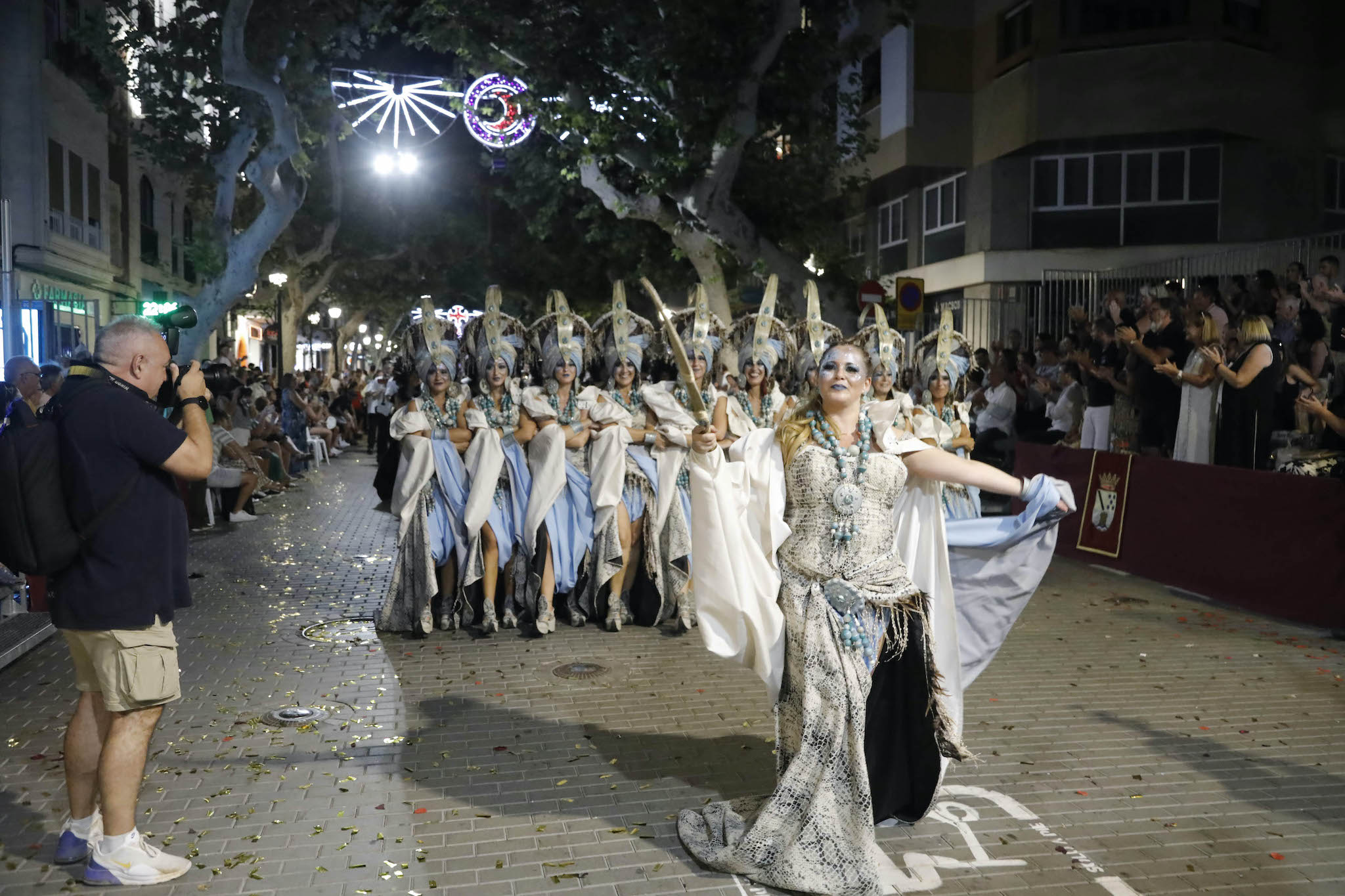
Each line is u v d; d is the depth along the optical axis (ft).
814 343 25.75
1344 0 70.03
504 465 24.59
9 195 65.87
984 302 74.90
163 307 63.77
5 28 65.72
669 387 24.68
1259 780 15.37
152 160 64.23
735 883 12.30
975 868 12.62
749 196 57.06
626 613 24.99
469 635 23.99
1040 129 71.82
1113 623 25.07
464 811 14.21
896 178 84.53
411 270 128.36
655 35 48.65
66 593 12.01
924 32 78.54
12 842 13.29
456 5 49.83
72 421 11.99
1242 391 29.07
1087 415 38.73
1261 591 26.00
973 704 18.84
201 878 12.31
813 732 12.72
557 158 65.00
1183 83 68.64
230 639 23.43
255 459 44.60
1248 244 70.13
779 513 13.51
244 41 56.29
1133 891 12.05
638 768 15.79
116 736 12.19
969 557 14.84
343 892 12.00
